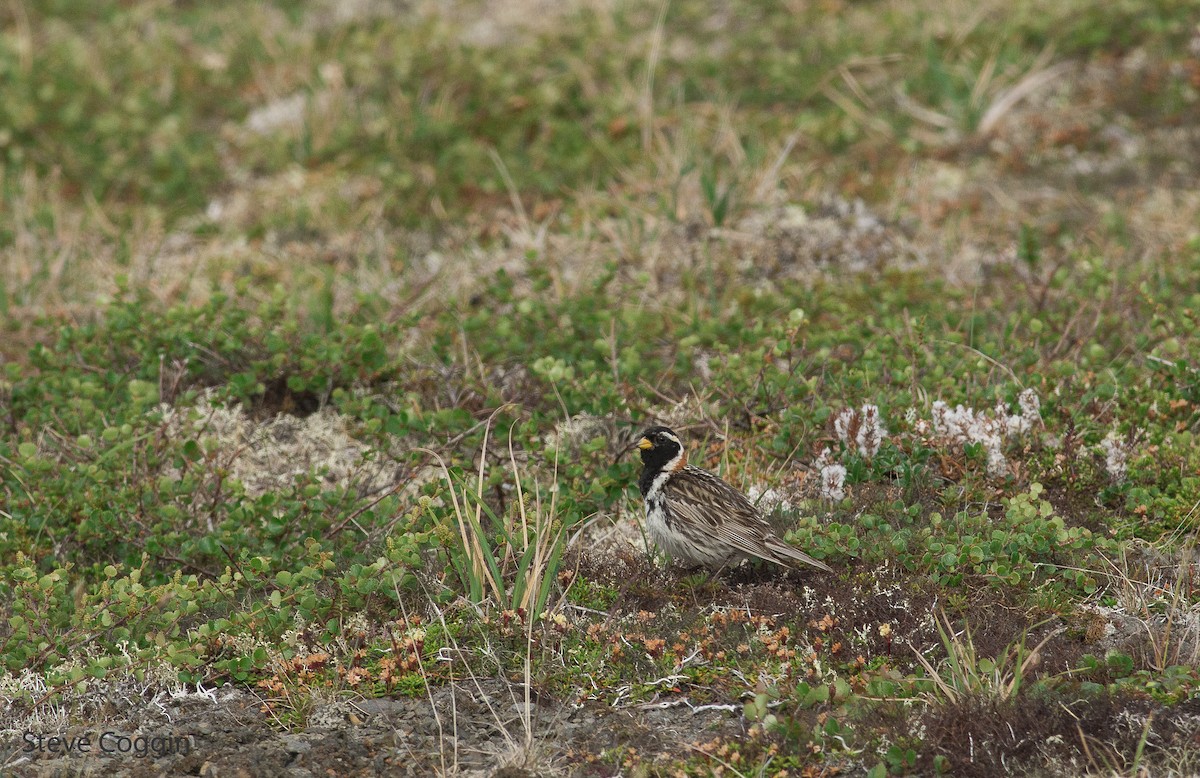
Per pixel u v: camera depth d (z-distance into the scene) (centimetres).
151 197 2103
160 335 1393
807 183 1944
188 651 933
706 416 1255
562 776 830
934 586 988
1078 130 2005
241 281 1445
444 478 1155
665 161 1959
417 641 941
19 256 1841
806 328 1483
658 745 858
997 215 1845
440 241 1891
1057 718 830
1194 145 1952
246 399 1352
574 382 1273
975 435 1136
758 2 2505
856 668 921
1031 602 970
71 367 1377
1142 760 804
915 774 820
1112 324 1402
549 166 2069
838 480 1093
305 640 983
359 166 2106
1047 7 2312
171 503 1140
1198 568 1005
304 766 850
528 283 1689
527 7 2572
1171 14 2242
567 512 1093
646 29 2455
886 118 2112
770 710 884
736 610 988
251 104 2352
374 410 1295
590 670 933
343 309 1647
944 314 1491
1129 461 1129
